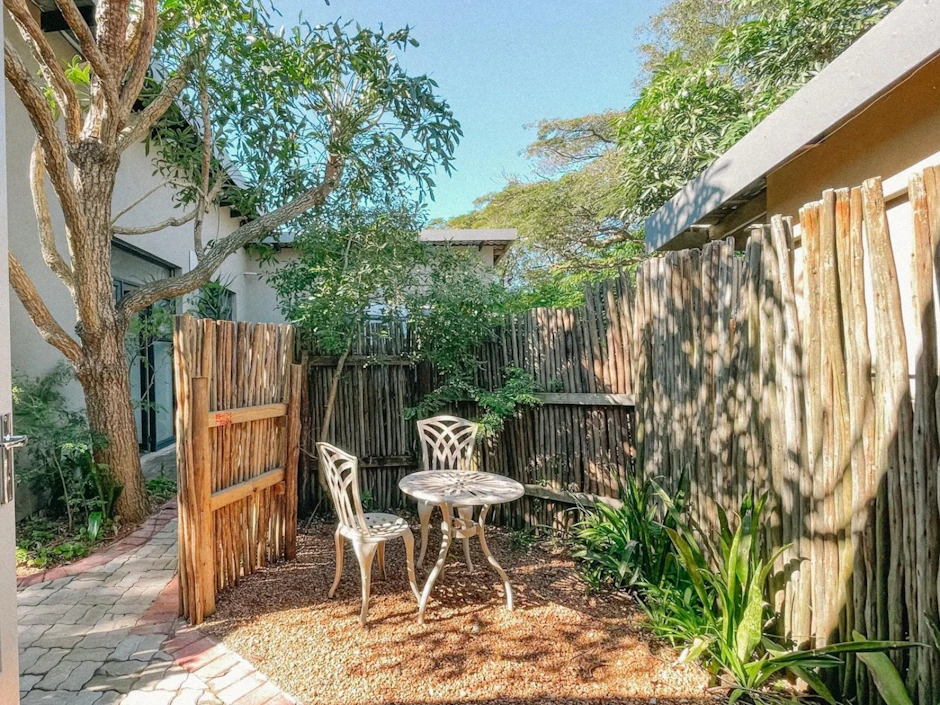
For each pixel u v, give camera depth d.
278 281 5.38
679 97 5.34
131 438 4.16
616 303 3.77
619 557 3.09
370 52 4.02
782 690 2.07
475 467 4.37
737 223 3.92
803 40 4.69
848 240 1.92
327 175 4.74
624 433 3.71
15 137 4.14
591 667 2.23
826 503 2.01
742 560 2.15
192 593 2.59
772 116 2.72
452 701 2.01
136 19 3.81
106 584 3.07
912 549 1.72
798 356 2.15
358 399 4.64
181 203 5.19
